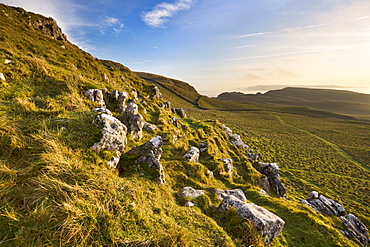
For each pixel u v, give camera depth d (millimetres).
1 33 20281
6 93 10930
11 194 5039
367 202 33469
